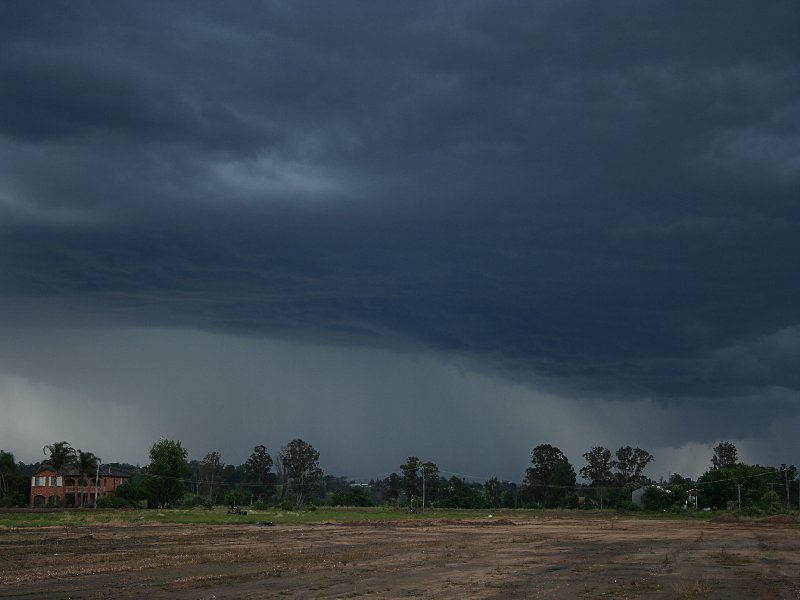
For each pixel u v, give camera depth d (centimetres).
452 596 2761
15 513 10319
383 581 3172
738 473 17462
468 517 11738
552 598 2748
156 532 6456
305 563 3891
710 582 3278
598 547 5450
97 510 12300
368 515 12012
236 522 8519
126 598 2627
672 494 16638
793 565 4125
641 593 2927
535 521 10669
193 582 3066
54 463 15762
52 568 3506
